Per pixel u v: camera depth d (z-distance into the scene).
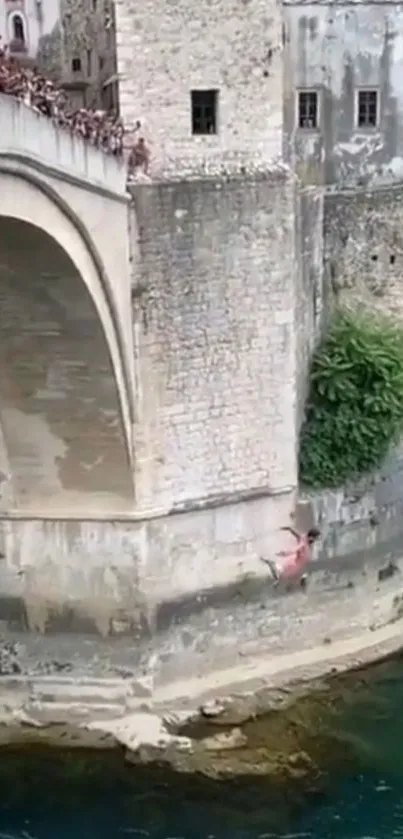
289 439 29.45
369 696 29.59
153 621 28.67
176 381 27.75
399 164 36.31
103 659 28.83
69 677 28.98
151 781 26.47
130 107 26.56
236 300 28.02
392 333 32.12
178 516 28.52
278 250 28.22
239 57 27.08
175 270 27.09
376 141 36.12
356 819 25.25
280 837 24.80
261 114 27.56
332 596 31.09
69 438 27.41
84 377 26.31
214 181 27.03
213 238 27.36
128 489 28.00
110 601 28.52
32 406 26.98
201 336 27.80
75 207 23.81
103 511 28.11
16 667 29.11
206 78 26.92
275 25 27.19
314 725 28.42
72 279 24.25
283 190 27.91
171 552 28.61
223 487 28.94
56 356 26.00
